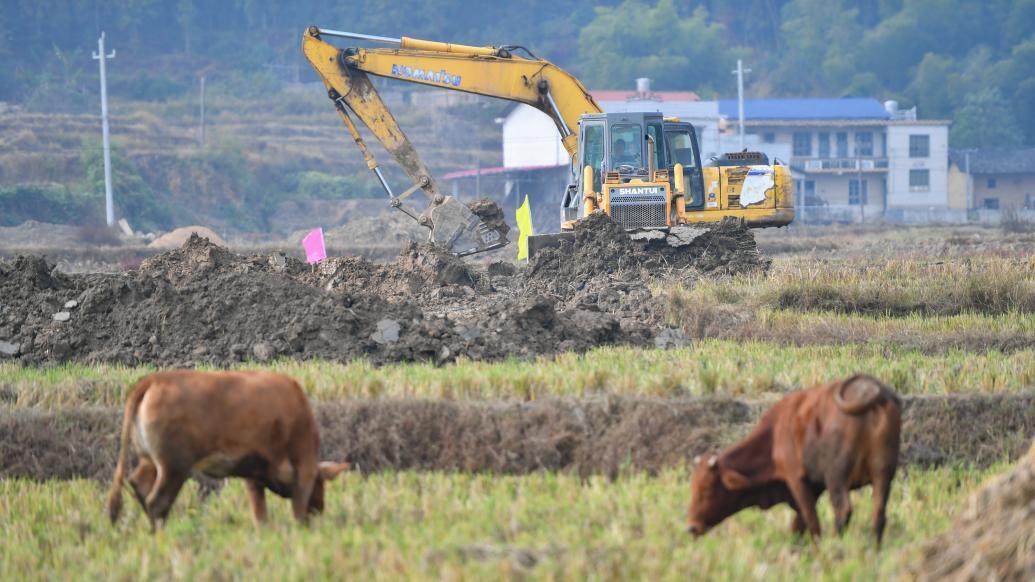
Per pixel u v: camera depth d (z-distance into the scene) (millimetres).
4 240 173750
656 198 73062
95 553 23844
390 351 42812
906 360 38875
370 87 76875
